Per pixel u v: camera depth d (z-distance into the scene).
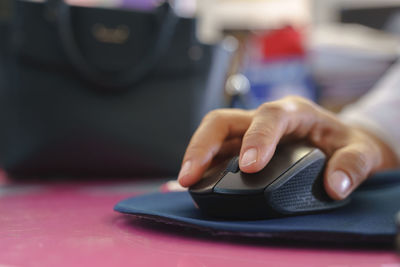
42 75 0.82
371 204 0.39
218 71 0.94
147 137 0.85
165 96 0.87
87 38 0.83
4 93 0.82
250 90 1.43
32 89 0.81
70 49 0.81
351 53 1.42
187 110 0.88
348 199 0.39
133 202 0.39
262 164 0.32
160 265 0.22
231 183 0.31
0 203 0.49
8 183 0.78
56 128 0.81
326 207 0.34
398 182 0.51
